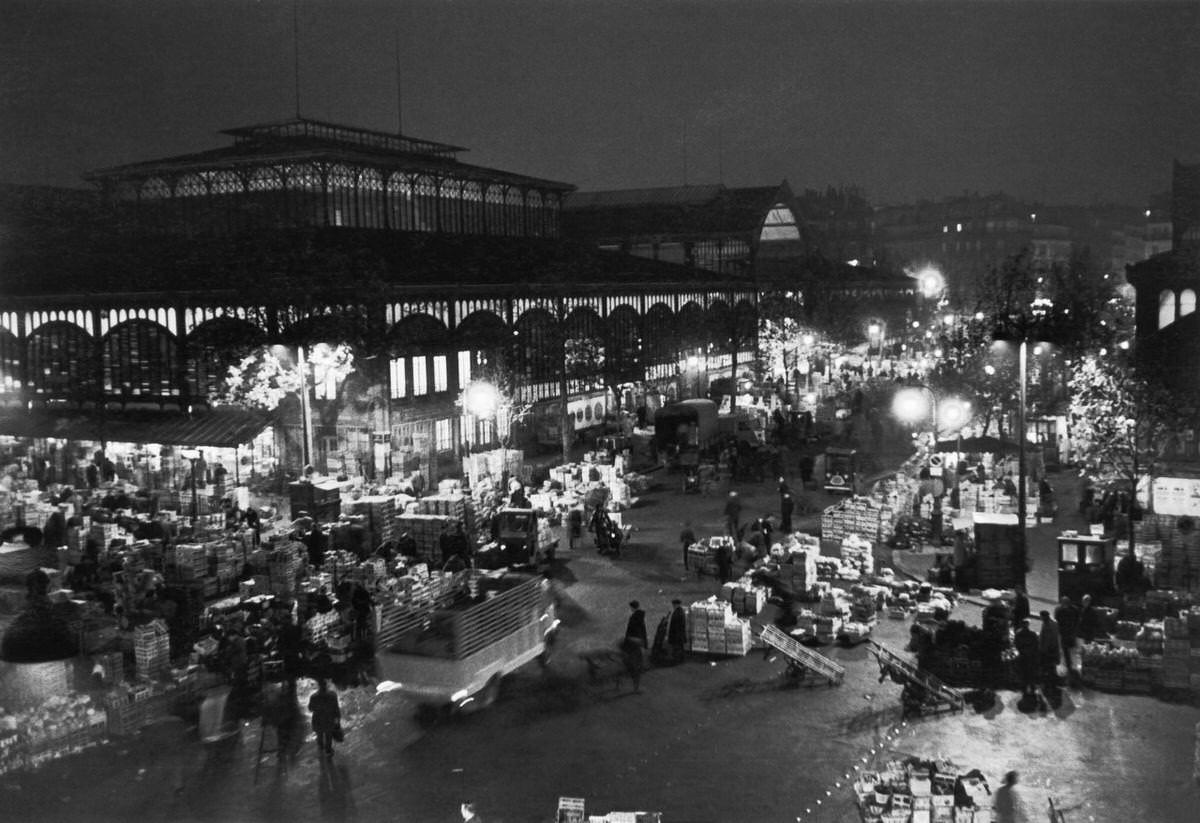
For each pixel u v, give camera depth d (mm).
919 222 157000
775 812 18438
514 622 25250
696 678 25062
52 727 21328
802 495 47562
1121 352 43062
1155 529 34094
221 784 19906
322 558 33344
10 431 51062
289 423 50094
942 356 63969
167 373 51812
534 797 19125
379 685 23469
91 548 32438
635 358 71375
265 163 65125
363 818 18484
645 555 36781
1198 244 64000
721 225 106062
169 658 25281
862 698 23547
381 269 52719
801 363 90375
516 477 47125
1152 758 20125
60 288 54219
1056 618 26047
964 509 40938
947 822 17656
